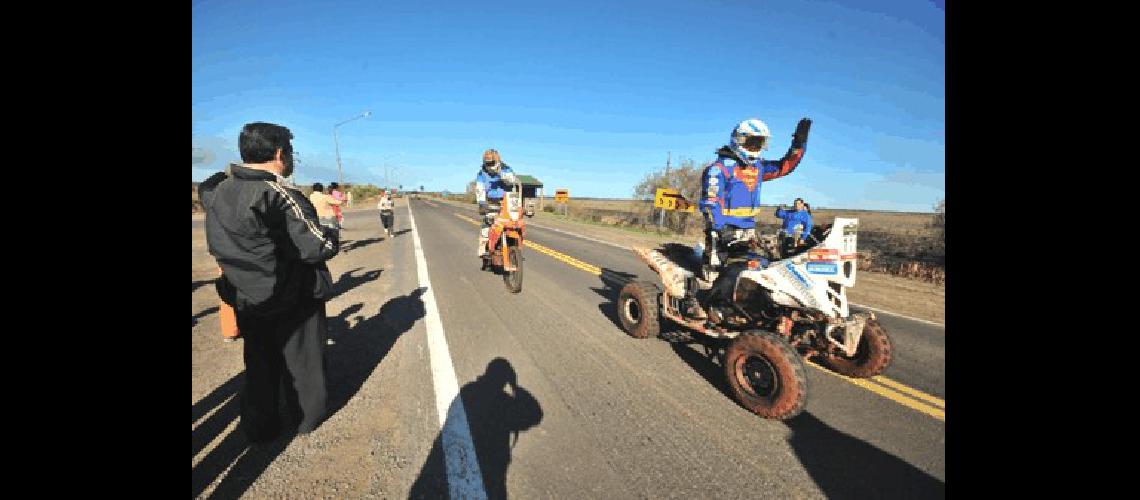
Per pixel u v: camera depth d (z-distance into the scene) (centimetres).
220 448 260
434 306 583
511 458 256
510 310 572
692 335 430
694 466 254
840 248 313
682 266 443
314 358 277
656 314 449
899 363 420
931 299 723
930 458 262
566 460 256
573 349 434
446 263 945
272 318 257
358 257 1036
